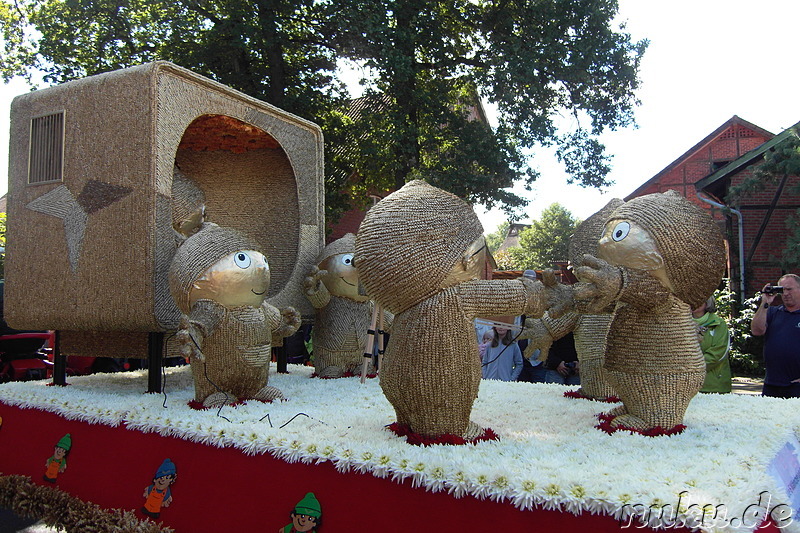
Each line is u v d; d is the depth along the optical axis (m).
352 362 5.44
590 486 2.14
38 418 4.14
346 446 2.65
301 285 5.75
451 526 2.32
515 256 43.09
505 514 2.23
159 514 3.22
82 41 13.27
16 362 7.52
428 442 2.80
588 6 12.39
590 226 4.04
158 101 4.22
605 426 3.23
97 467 3.64
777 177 14.03
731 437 3.02
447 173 12.05
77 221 4.45
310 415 3.47
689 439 2.95
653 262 2.98
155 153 4.16
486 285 2.89
